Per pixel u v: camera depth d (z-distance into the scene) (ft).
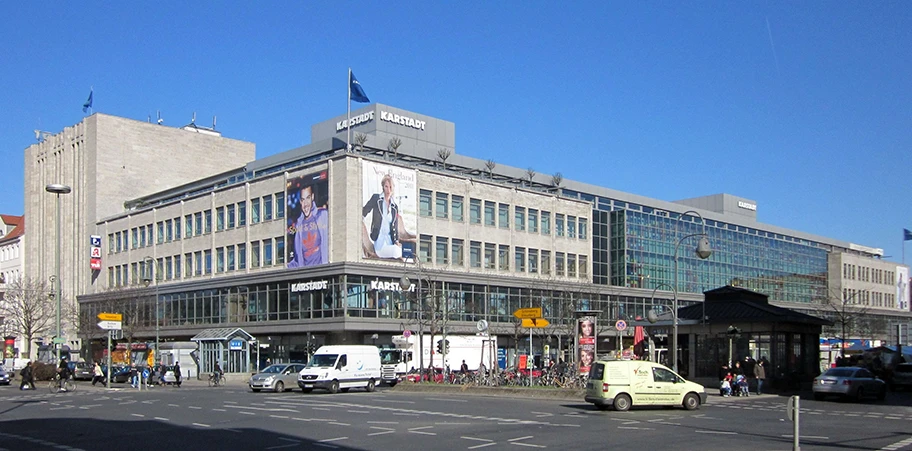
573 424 83.56
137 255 289.12
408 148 255.50
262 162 270.05
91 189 311.06
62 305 296.71
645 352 189.98
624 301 288.71
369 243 216.95
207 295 257.14
